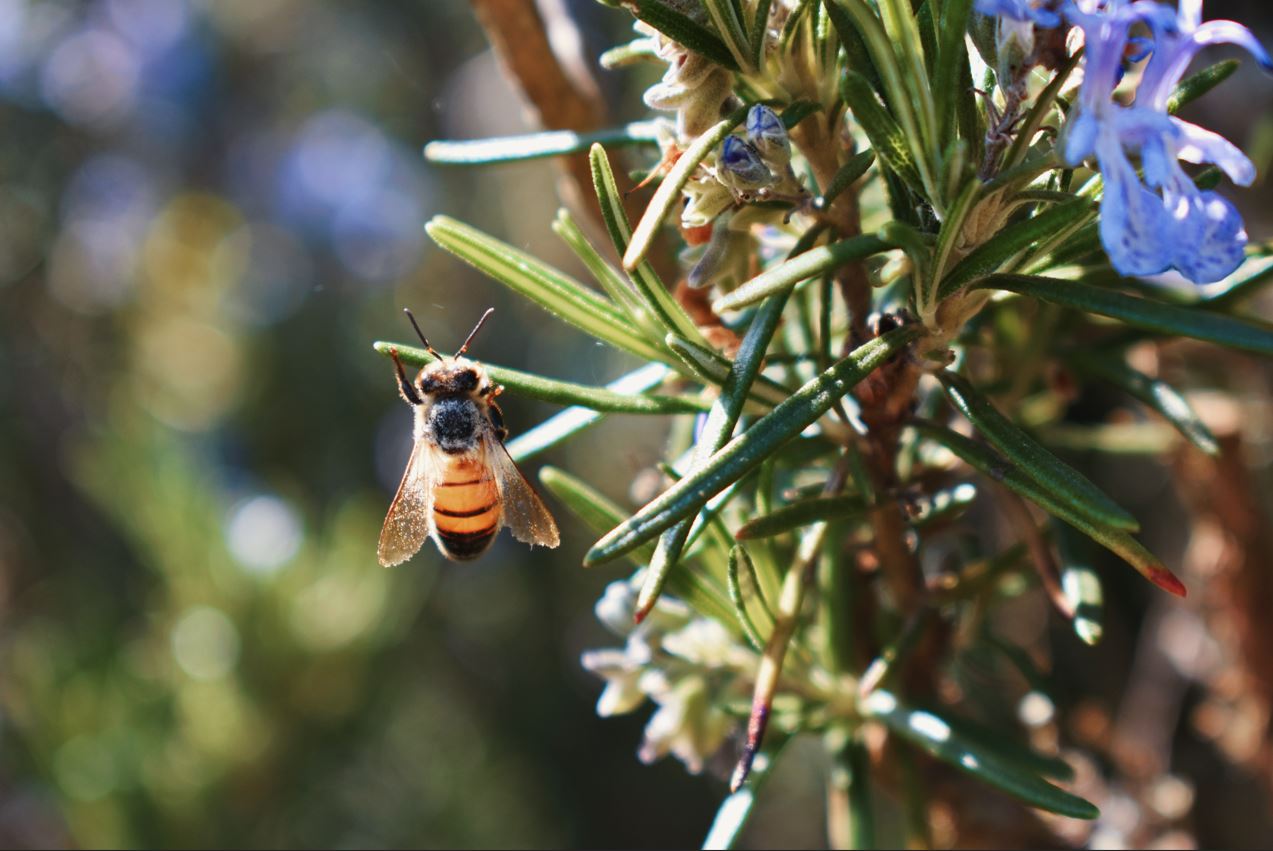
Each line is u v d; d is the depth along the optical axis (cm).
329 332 33
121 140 34
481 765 29
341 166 35
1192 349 19
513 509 19
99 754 24
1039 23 14
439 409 19
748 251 16
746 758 16
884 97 15
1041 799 16
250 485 30
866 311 16
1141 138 14
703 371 15
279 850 24
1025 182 15
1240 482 19
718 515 16
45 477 31
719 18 15
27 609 29
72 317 33
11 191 32
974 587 17
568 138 17
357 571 25
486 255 16
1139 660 22
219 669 24
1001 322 17
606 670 17
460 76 34
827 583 17
